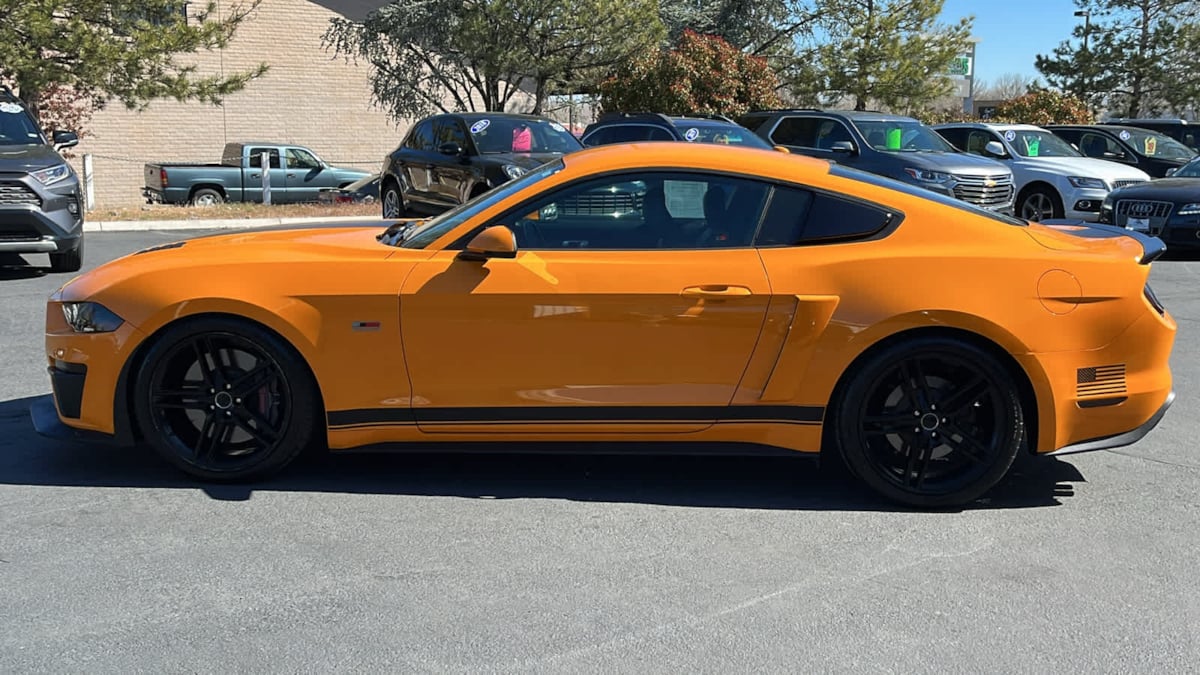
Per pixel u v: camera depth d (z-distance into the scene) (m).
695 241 4.17
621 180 4.21
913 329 4.07
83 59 15.49
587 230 4.22
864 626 3.22
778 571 3.62
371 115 28.47
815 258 4.08
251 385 4.23
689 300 4.03
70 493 4.25
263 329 4.15
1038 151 15.74
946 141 14.91
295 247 4.37
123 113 24.97
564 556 3.72
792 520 4.10
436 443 4.27
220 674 2.90
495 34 19.39
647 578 3.54
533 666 2.96
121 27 16.25
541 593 3.42
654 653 3.04
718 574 3.59
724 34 24.61
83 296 4.22
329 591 3.41
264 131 26.95
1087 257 4.07
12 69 15.09
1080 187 14.20
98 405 4.23
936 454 4.21
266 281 4.11
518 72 20.72
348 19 25.48
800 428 4.15
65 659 2.97
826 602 3.38
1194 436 5.26
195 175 20.64
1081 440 4.16
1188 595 3.46
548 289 4.03
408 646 3.07
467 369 4.12
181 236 13.62
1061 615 3.31
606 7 18.89
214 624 3.19
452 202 11.86
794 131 15.06
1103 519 4.13
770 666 2.98
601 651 3.05
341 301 4.07
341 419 4.19
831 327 4.03
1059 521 4.11
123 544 3.75
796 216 4.16
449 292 4.05
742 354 4.08
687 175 4.20
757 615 3.28
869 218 4.14
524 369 4.11
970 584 3.53
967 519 4.13
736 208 4.19
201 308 4.11
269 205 17.89
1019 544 3.88
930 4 24.38
